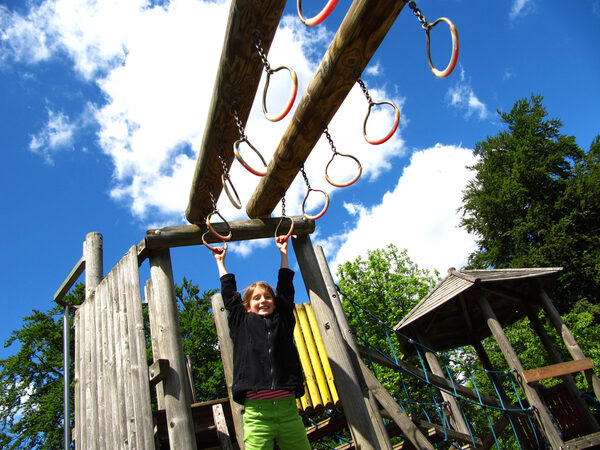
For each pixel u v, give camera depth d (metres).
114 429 3.14
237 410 3.35
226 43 2.30
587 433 7.10
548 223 21.42
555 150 23.97
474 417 16.31
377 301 20.61
